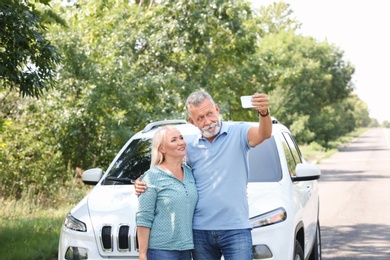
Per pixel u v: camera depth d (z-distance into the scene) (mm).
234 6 21688
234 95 23125
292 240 6207
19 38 8828
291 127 60906
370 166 35375
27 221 12016
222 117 20922
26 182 16453
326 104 67750
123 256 6000
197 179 5168
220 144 5164
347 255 10047
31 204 14594
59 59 9242
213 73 22391
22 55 8836
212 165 5141
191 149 5227
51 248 9297
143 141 7648
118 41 19578
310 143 62812
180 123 7914
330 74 62656
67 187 17188
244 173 5188
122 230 6035
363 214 15070
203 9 21250
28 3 9367
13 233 10531
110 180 7043
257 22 23578
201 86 21172
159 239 5008
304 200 7379
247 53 23641
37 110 17125
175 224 5004
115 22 20156
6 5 8734
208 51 21969
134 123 17906
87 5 20094
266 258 5969
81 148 17719
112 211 6219
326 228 13008
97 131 17562
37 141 17094
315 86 61312
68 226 6340
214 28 21516
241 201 5129
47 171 16922
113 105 17453
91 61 17219
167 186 5012
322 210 15930
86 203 6527
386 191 20500
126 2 21016
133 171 7125
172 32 21016
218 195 5086
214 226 5066
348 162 40250
